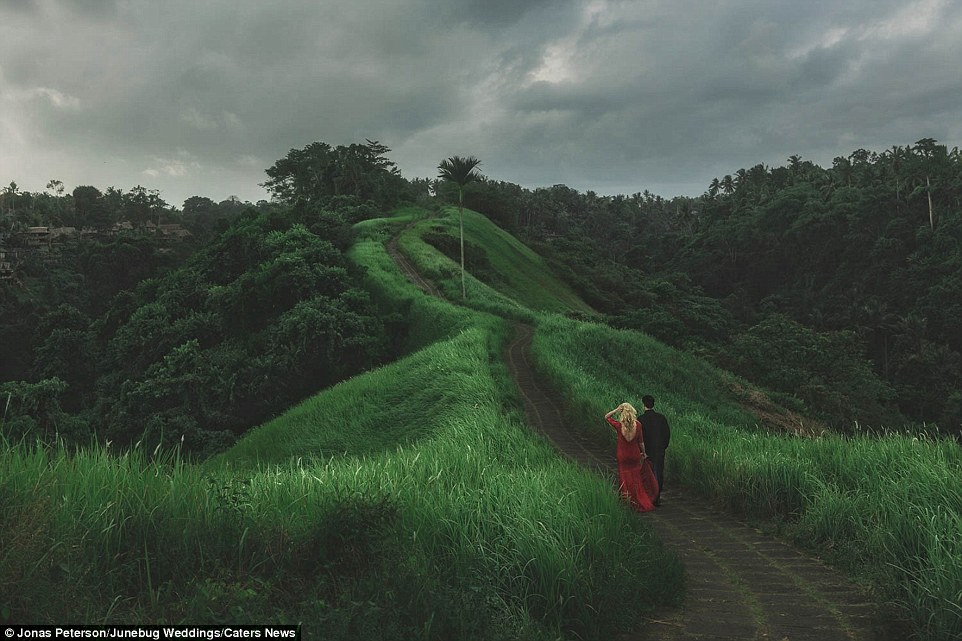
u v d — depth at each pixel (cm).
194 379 3612
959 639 362
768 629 406
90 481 395
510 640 339
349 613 303
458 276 5103
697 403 2391
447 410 1598
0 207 16362
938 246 9700
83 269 11462
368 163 11412
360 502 435
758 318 11056
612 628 398
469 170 4500
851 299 10388
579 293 8675
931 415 6700
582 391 1723
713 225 15812
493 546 463
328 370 3747
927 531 490
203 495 416
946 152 11338
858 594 469
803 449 903
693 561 579
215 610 297
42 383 3291
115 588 320
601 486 645
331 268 4669
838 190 12719
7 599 265
